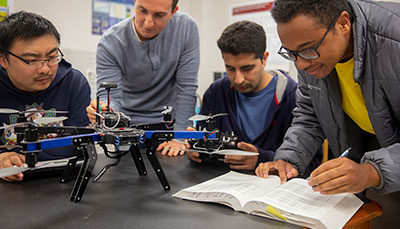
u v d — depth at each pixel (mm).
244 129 1593
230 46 1332
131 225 728
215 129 1038
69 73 1454
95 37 2768
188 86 1696
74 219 756
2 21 1148
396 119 1044
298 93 1363
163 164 1268
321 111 1207
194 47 1699
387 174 827
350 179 797
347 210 796
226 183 968
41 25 1101
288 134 1270
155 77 1671
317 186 833
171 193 946
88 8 2691
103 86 943
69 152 1354
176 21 1637
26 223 730
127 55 1603
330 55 906
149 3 1286
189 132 978
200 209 829
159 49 1621
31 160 797
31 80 1161
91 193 937
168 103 1785
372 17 956
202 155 1296
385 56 929
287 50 941
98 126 982
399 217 1410
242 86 1449
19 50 1085
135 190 969
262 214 787
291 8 853
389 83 944
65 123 1437
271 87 1572
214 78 3111
